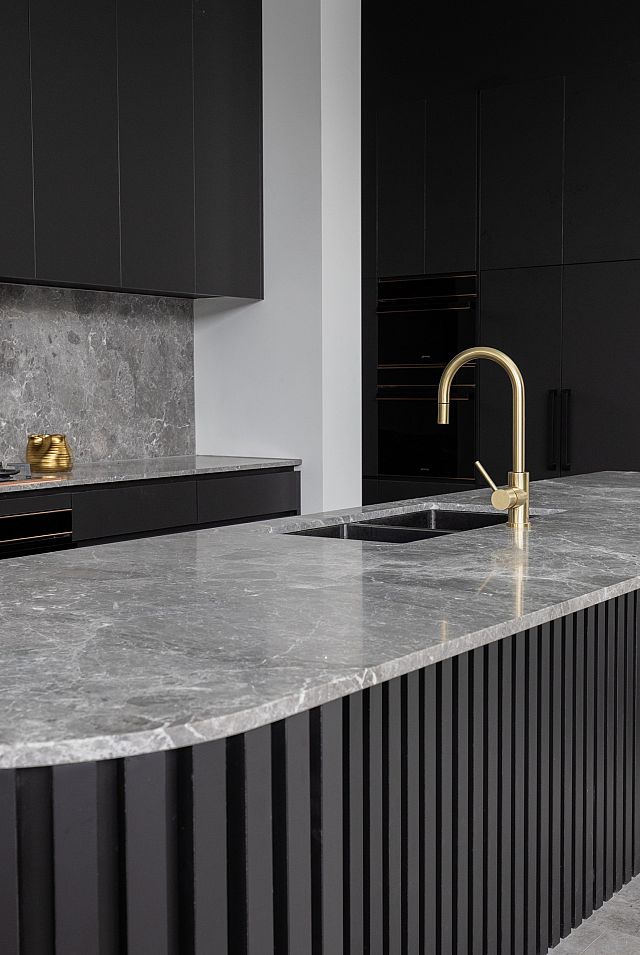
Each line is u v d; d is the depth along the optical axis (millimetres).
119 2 4457
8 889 1159
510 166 5082
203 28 4844
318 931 1430
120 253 4504
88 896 1177
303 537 2514
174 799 1231
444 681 1726
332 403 5105
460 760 1776
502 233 5125
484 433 5223
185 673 1293
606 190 4840
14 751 1052
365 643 1437
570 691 2162
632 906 2414
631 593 2471
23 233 4090
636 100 4742
